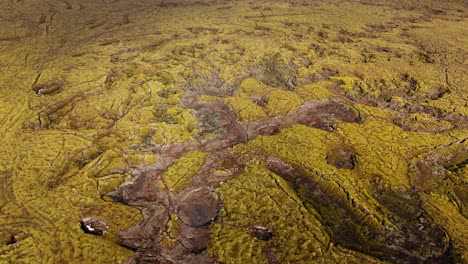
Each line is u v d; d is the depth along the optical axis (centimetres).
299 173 1228
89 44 2184
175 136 1381
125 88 1695
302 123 1483
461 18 2522
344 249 980
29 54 2050
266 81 1791
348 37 2242
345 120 1497
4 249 965
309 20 2528
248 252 963
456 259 962
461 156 1307
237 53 2038
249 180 1193
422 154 1292
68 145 1337
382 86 1709
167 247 993
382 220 1062
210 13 2722
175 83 1742
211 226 1047
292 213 1073
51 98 1619
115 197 1153
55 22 2531
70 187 1160
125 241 1010
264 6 2847
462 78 1753
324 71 1856
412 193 1158
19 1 2864
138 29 2425
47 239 991
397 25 2417
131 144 1348
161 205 1123
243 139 1394
